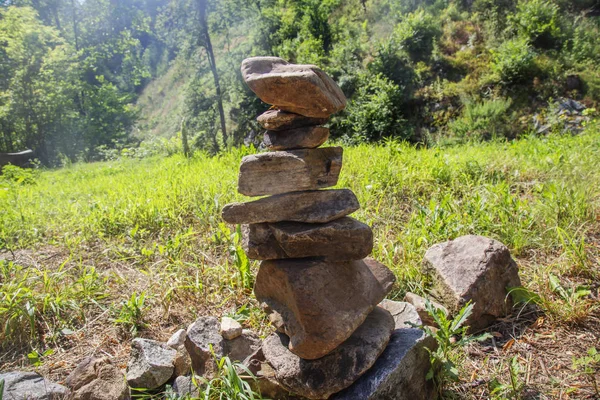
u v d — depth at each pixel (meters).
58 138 23.58
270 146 2.11
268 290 2.18
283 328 2.07
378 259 3.26
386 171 5.02
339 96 2.06
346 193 2.08
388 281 2.24
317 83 1.84
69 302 3.13
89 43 30.81
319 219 1.99
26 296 3.09
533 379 2.18
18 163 14.27
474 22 17.78
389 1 21.62
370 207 4.24
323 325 1.88
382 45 16.30
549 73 13.88
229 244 3.74
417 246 3.39
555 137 7.90
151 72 36.75
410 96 15.23
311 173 1.99
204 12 22.02
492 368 2.29
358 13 23.12
